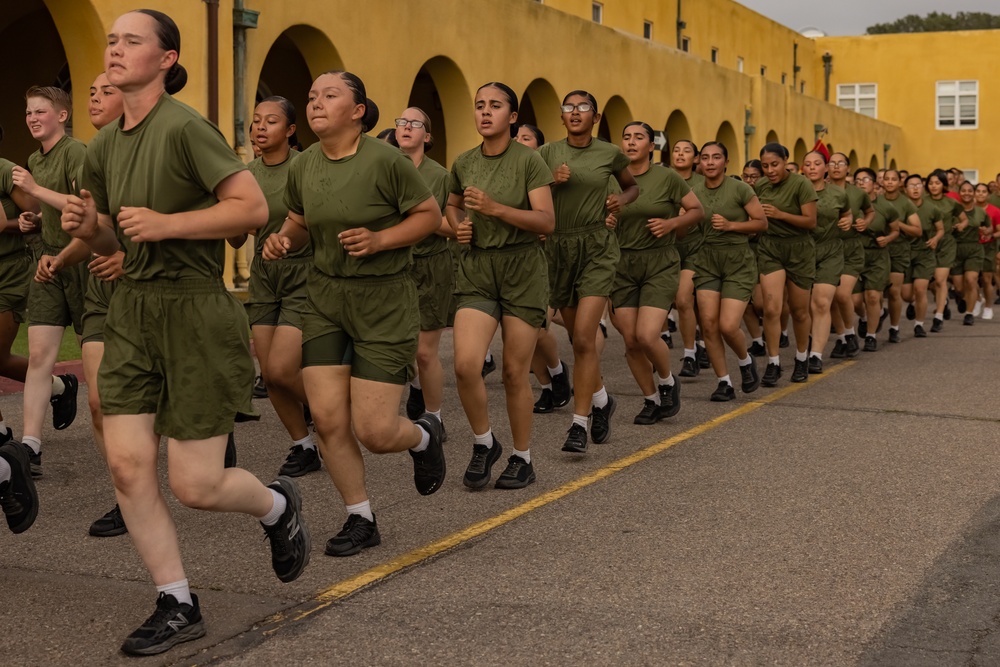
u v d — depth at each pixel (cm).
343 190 467
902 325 1625
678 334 1464
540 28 2114
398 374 480
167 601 382
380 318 473
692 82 2856
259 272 661
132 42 360
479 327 585
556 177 642
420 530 524
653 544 498
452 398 934
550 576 454
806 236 987
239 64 1426
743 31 3819
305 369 482
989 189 1917
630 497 584
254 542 505
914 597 427
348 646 380
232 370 379
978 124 4475
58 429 736
